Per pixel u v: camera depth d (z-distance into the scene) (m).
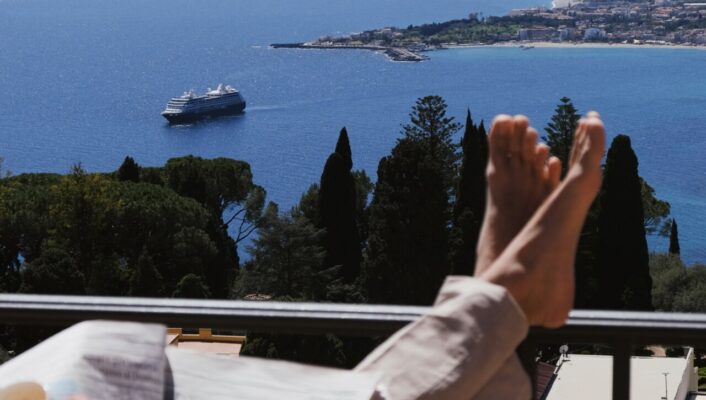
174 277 26.00
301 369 1.00
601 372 12.05
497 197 1.32
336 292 25.17
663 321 1.28
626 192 23.17
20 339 11.34
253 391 0.97
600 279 23.38
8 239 24.89
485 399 1.06
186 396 0.96
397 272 24.19
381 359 1.06
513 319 1.06
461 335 1.05
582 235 23.38
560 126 24.92
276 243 26.14
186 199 27.48
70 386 0.88
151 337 0.97
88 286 24.42
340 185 26.59
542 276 1.17
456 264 24.28
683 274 25.31
